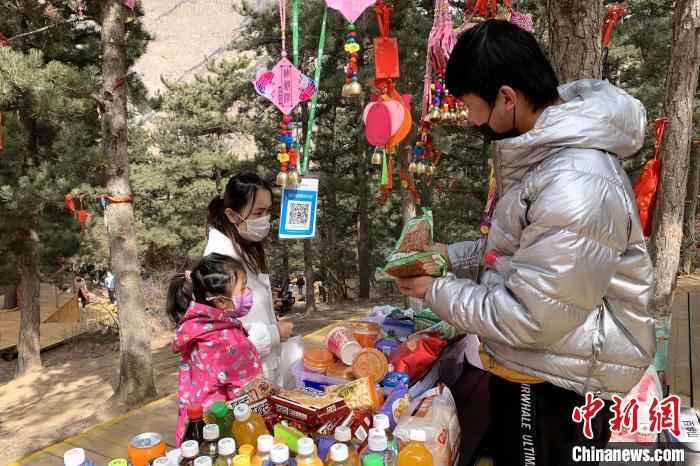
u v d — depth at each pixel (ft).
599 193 3.63
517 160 4.06
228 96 55.67
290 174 6.36
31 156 32.07
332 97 44.34
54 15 29.86
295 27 6.35
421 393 6.38
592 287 3.65
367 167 49.73
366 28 32.99
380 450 4.28
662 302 13.89
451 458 5.17
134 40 33.24
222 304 6.34
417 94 32.53
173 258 55.62
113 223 21.04
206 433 4.42
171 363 31.07
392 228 59.77
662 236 13.98
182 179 58.03
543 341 3.86
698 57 13.69
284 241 58.59
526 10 34.58
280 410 5.21
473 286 4.25
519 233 4.12
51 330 42.73
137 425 9.98
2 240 30.53
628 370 4.05
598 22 8.36
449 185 43.98
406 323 7.99
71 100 21.34
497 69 4.01
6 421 24.29
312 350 7.03
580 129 3.78
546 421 4.35
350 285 73.46
